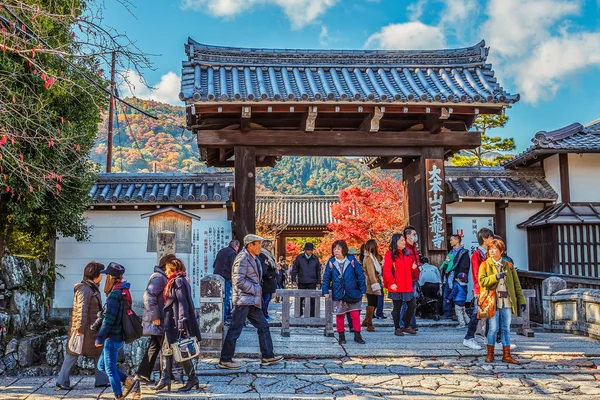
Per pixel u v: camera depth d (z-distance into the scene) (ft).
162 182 42.04
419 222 34.53
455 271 30.37
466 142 33.55
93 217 39.86
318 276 36.42
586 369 22.00
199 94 29.17
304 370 21.85
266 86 32.68
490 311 22.72
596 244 39.52
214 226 38.99
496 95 31.01
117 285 19.21
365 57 35.76
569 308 29.68
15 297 30.66
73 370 24.57
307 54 35.40
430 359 23.54
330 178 210.79
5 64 24.09
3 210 31.35
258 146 32.83
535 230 41.88
